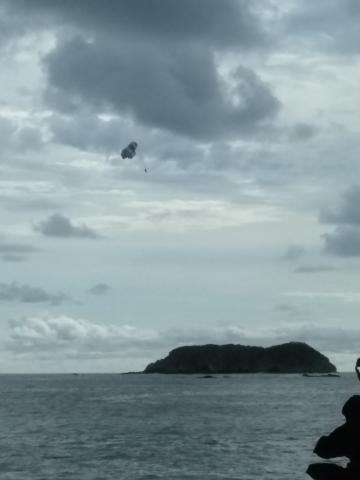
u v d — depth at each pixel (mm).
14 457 48500
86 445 56531
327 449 10211
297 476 38812
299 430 69375
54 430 71812
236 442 57594
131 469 42625
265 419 85938
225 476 39375
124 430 71125
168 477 39469
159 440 60156
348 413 10297
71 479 39281
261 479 38062
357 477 10023
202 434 65625
